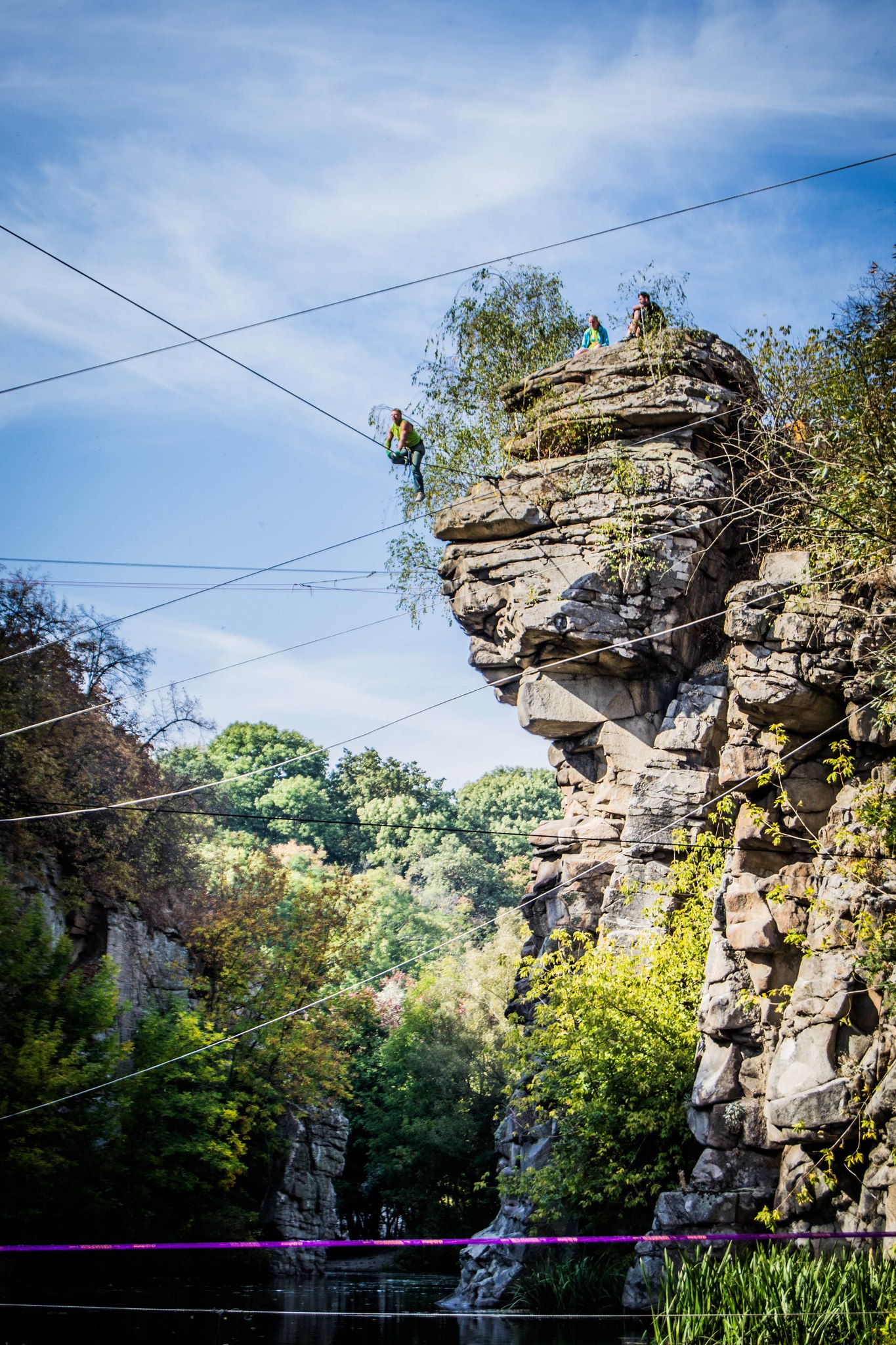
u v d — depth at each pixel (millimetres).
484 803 90062
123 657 36312
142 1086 26938
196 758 61531
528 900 23234
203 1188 29172
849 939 15031
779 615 16938
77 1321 19422
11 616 30781
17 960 24375
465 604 22266
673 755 21344
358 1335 18000
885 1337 10930
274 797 85688
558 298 27594
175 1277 27312
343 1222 46719
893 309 17719
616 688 22094
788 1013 15219
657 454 21906
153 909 33812
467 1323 18328
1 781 28328
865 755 16281
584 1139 18828
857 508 16109
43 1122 22641
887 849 15180
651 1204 18719
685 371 22641
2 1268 22766
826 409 19250
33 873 28422
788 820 16359
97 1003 25312
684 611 21375
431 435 26016
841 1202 13984
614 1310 17172
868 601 16281
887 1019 14227
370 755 93688
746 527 22328
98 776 31984
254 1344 17281
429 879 79250
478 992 47250
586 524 21688
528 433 23438
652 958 19156
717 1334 12547
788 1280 12531
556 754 23500
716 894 17234
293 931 38344
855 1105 14039
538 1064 21109
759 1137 15430
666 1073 18125
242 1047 33781
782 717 16719
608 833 22047
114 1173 25391
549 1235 20109
